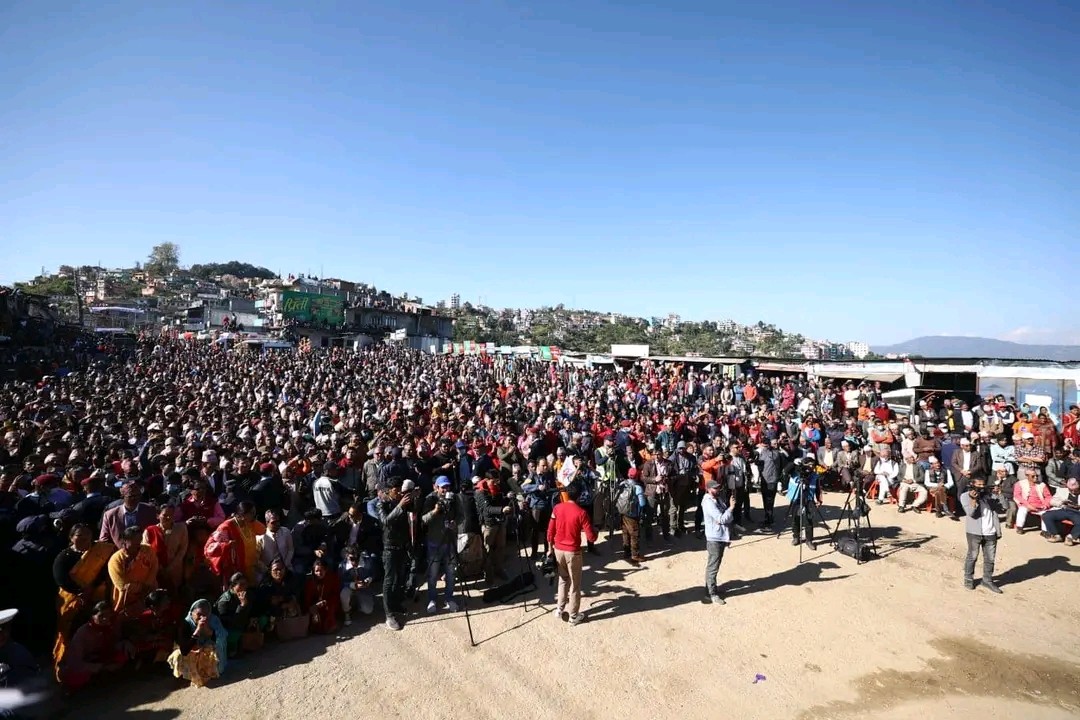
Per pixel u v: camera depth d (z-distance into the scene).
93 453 9.88
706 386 23.81
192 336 59.19
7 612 4.75
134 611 5.63
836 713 5.32
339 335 69.25
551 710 5.29
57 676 5.19
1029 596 7.79
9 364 28.52
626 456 10.86
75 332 48.75
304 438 13.05
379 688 5.58
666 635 6.73
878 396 20.77
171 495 7.83
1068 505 9.98
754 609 7.41
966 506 8.06
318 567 6.71
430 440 11.85
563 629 6.86
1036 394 17.50
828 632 6.82
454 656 6.20
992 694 5.62
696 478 10.90
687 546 9.98
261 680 5.65
